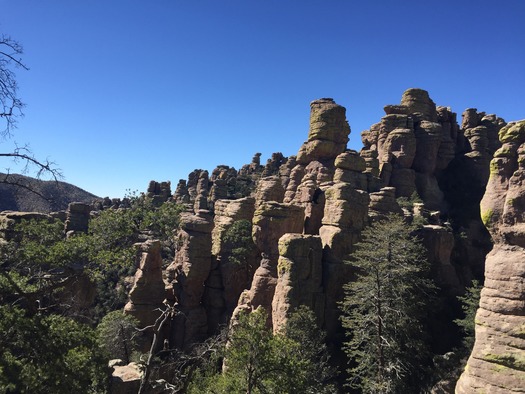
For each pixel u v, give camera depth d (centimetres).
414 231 4366
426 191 6112
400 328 2820
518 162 1656
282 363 2005
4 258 3092
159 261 4478
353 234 3775
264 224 3869
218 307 4544
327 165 5394
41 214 5275
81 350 1877
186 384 2581
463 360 2841
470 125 7038
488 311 1625
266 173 11462
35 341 1351
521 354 1486
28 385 1280
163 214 4112
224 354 2316
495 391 1513
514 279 1562
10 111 1034
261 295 3622
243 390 2041
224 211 5547
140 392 2173
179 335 4369
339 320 3516
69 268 3005
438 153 6494
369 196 4375
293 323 2917
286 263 3272
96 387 2266
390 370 2556
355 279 3712
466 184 6269
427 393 2716
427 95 6931
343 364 3225
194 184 12256
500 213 1678
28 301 1409
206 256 4634
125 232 3559
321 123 5500
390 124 6538
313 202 4488
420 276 3719
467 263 4959
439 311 3812
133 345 3691
